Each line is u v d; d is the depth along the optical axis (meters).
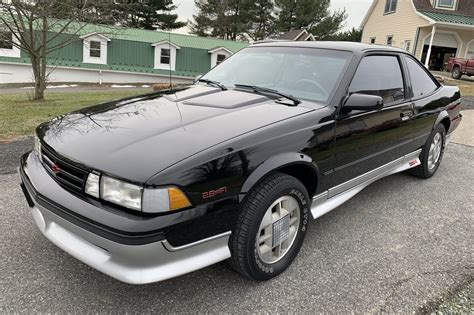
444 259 3.16
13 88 23.73
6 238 3.13
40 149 2.82
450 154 6.57
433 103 4.66
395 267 3.01
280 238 2.77
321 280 2.80
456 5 27.39
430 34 27.42
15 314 2.33
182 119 2.75
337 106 3.16
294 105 3.14
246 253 2.53
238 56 4.25
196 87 3.74
